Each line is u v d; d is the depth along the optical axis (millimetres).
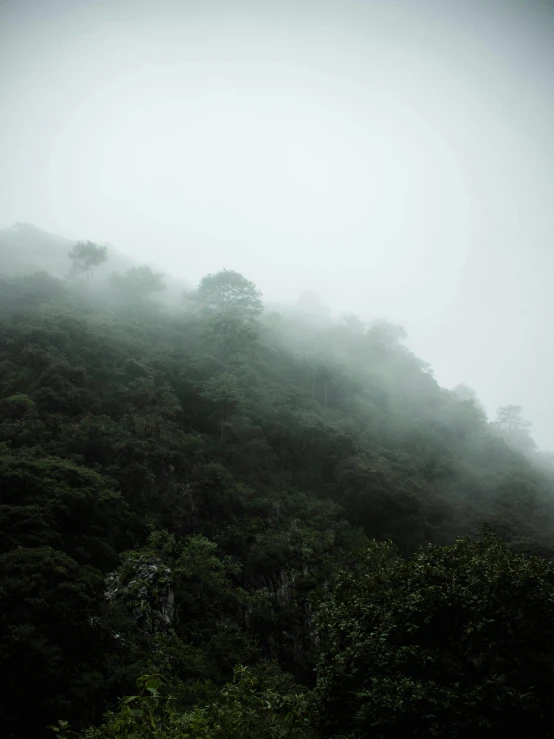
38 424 28594
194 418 39375
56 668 15156
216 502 31141
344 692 11906
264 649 24578
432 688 10570
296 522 32719
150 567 22625
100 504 24109
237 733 10008
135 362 39000
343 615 13875
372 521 36562
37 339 36562
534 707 9648
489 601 11312
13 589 16250
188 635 21969
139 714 8555
